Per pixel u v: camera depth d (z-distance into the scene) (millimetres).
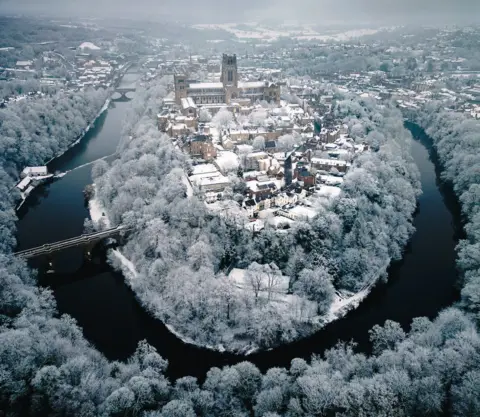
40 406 166750
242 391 182375
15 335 182250
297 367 187750
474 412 159250
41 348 185500
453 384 172500
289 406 167000
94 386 173625
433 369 177250
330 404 164500
